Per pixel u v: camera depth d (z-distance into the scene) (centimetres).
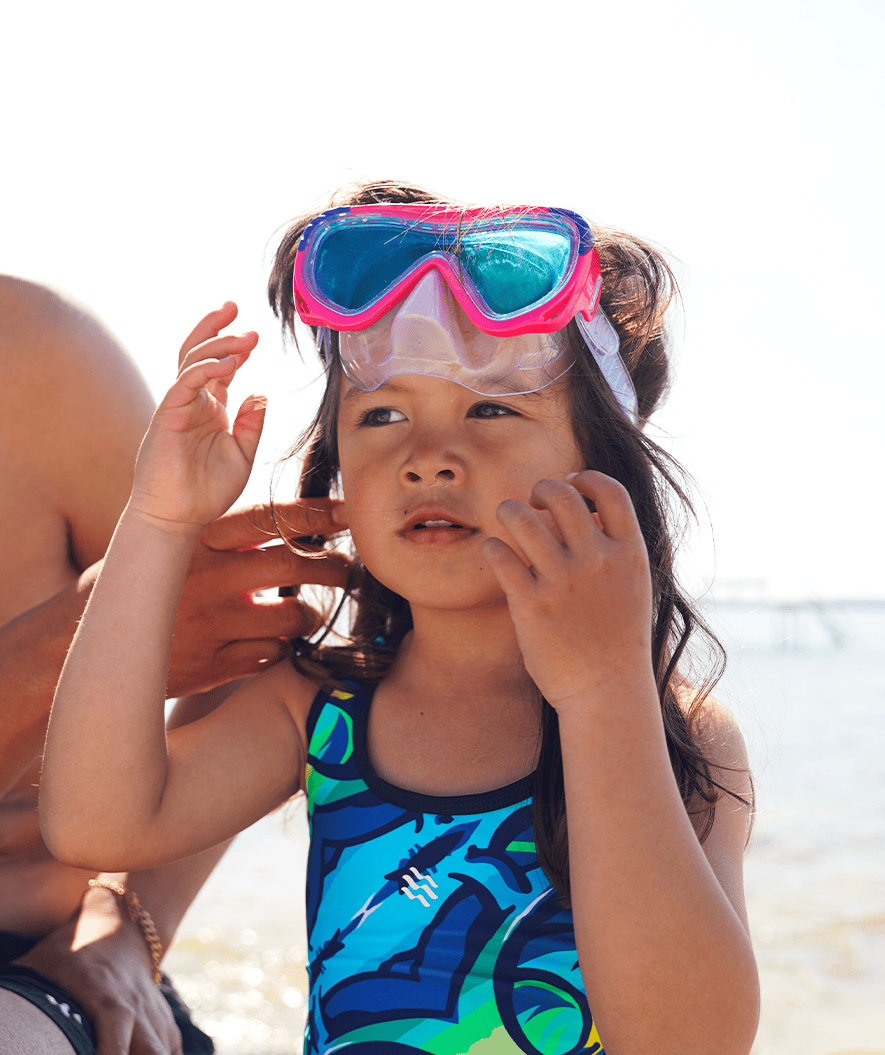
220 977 402
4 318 150
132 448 155
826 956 405
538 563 96
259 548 130
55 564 150
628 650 96
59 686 112
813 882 511
